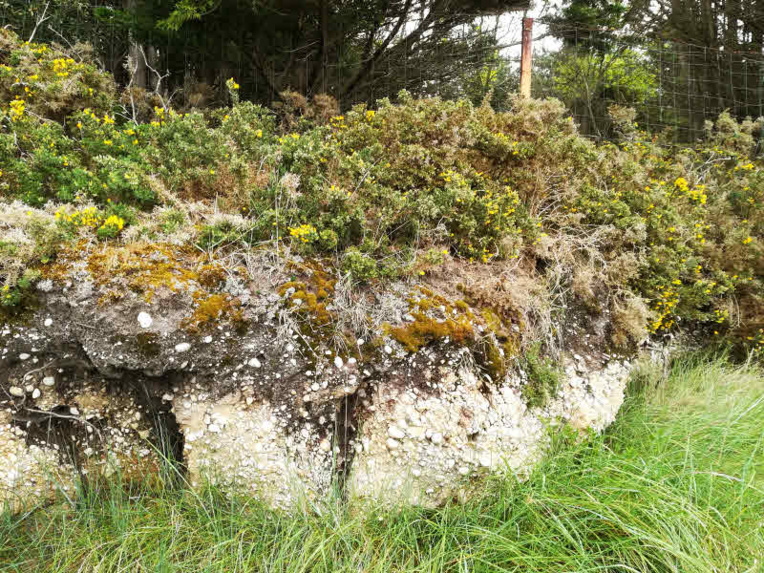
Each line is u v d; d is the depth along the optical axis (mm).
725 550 1978
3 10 5441
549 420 2559
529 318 2711
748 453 2658
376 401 2268
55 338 2020
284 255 2336
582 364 2803
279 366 2139
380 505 2145
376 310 2326
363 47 6738
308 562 1810
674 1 8492
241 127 2943
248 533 2045
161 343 2002
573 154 3117
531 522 2066
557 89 8484
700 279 3676
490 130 3254
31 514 2080
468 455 2264
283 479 2131
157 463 2221
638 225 3006
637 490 2080
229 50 5172
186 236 2277
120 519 2025
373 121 3215
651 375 3385
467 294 2596
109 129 2902
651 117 7957
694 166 4941
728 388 3420
